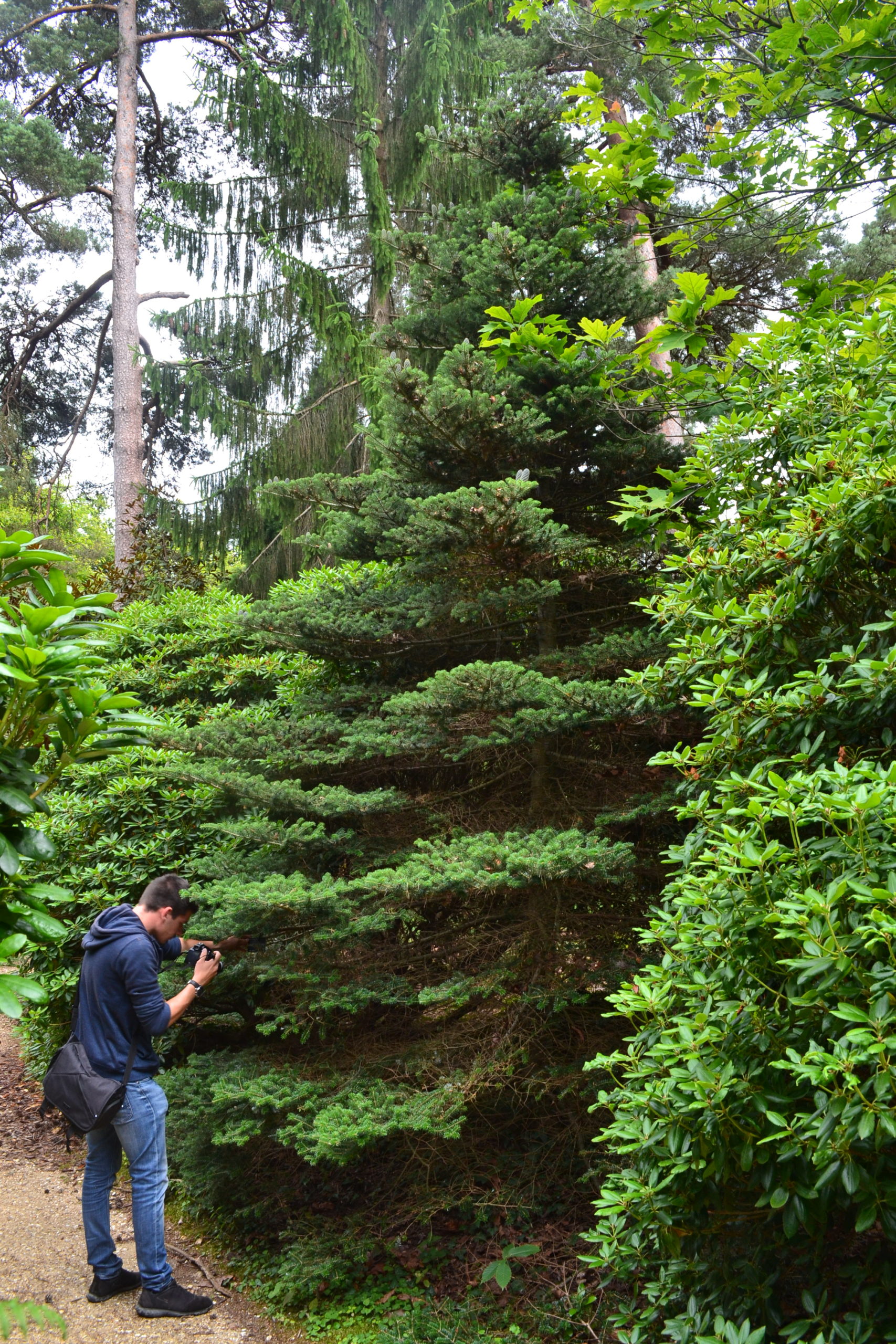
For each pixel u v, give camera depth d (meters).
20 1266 3.77
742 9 4.01
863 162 4.19
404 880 3.54
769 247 8.65
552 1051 4.02
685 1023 2.22
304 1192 4.37
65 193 17.48
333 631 4.46
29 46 17.48
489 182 8.48
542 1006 3.66
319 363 12.80
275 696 6.74
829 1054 2.00
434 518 3.96
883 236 12.49
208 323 12.36
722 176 4.61
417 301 5.27
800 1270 2.69
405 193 11.37
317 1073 4.06
